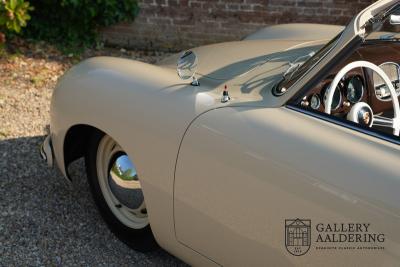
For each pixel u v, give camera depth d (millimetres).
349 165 1783
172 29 5988
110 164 2764
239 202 2012
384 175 1724
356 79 2229
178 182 2215
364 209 1711
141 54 5965
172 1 5859
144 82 2445
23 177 3490
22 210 3180
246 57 2691
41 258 2820
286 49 2768
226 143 2043
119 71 2570
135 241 2842
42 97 4621
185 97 2277
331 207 1773
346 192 1749
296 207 1851
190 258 2371
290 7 5672
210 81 2441
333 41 2297
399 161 1749
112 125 2455
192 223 2236
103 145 2771
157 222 2418
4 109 4363
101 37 6102
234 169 2006
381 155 1782
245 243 2053
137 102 2387
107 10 5754
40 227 3045
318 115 1990
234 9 5781
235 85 2355
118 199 2807
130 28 6039
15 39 5691
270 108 2082
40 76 5012
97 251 2881
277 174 1893
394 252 1670
